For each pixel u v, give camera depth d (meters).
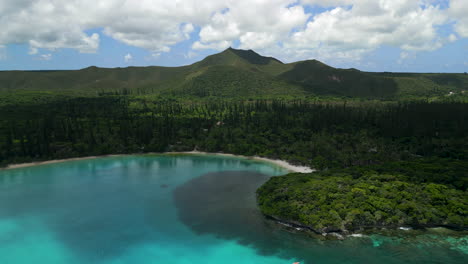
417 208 90.81
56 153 171.50
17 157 159.62
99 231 92.38
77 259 78.69
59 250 82.31
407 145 178.38
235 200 116.44
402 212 90.50
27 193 121.38
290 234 89.88
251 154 184.50
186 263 77.50
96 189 127.25
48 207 108.25
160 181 138.88
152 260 78.62
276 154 179.38
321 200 96.69
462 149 156.75
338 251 81.06
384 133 198.62
